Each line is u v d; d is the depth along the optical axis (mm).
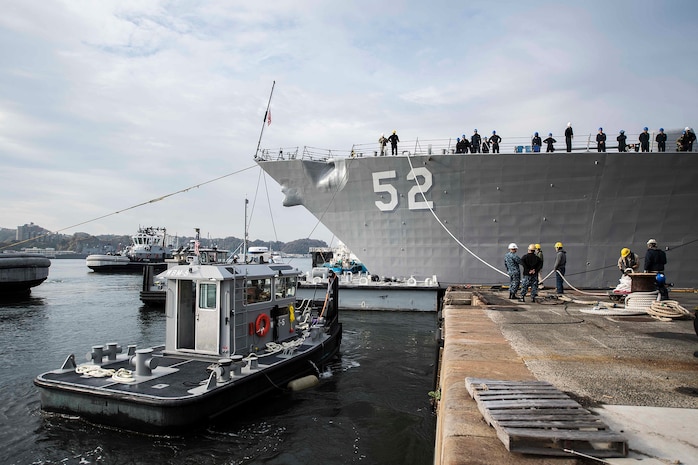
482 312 10375
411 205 21141
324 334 13961
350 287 23344
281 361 10320
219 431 8172
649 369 5086
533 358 5629
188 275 10031
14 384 11531
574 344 6523
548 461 2762
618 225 18281
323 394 10594
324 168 23297
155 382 8445
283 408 9602
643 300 9992
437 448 4168
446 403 3895
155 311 26328
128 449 7395
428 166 20375
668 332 7562
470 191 19953
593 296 14484
